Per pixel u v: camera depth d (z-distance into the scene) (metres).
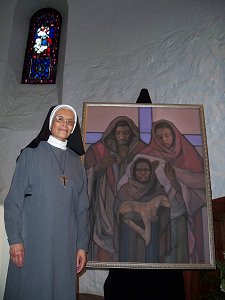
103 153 2.73
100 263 2.38
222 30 4.08
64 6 5.90
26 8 6.07
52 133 2.18
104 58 4.91
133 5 5.11
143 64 4.55
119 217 2.52
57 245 1.86
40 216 1.89
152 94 4.28
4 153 4.71
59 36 6.05
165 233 2.47
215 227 2.74
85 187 2.24
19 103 5.39
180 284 2.40
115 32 5.04
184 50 4.28
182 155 2.73
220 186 3.43
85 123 2.83
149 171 2.66
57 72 5.75
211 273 2.65
